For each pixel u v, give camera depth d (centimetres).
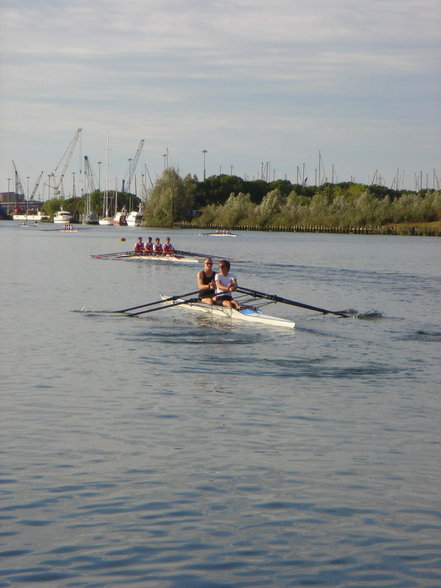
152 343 2148
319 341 2233
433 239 12988
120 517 912
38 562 796
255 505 956
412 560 814
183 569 788
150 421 1328
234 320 2639
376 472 1083
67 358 1898
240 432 1270
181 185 17225
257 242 10694
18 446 1175
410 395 1559
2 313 2756
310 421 1347
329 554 826
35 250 7762
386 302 3353
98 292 3569
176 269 5234
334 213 15738
